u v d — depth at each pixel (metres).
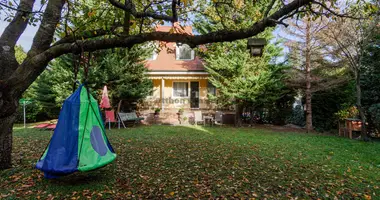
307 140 9.99
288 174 5.54
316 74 13.09
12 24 5.09
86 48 4.48
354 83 12.00
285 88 14.02
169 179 5.11
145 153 7.29
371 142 9.70
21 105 15.12
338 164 6.43
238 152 7.56
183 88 18.48
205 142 9.15
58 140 4.48
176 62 18.33
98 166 4.46
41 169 4.33
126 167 5.90
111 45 4.45
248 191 4.53
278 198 4.26
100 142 4.91
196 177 5.24
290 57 13.68
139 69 14.58
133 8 4.34
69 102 4.69
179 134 11.04
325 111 13.84
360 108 10.36
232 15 7.55
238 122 14.82
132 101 15.18
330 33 10.71
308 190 4.62
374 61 11.24
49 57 4.42
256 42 5.25
